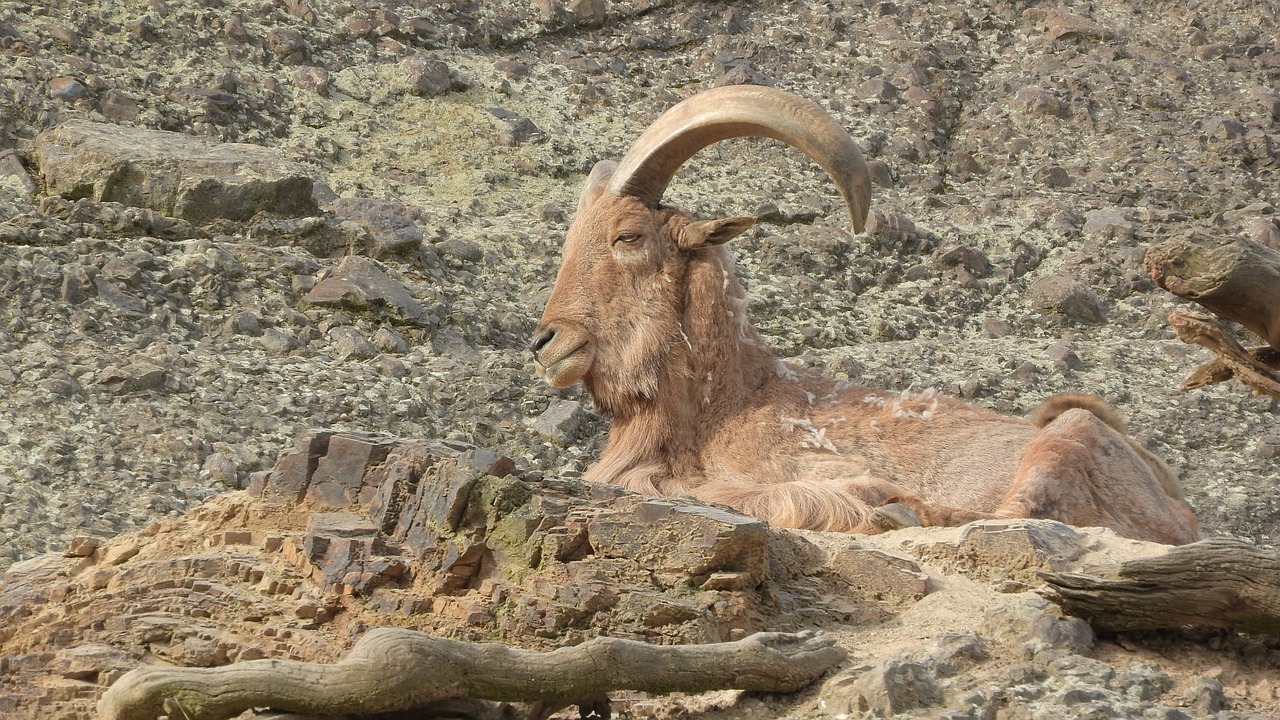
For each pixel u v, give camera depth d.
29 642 18.36
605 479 27.11
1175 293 19.84
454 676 15.66
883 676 16.73
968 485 25.70
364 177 49.22
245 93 50.84
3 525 28.30
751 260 48.31
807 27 63.06
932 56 61.88
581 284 27.84
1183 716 16.38
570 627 18.06
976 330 47.41
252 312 39.09
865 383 41.88
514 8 60.62
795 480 26.09
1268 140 58.41
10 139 44.59
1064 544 21.05
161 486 30.92
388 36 56.84
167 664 17.73
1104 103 60.56
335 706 15.41
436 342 40.34
